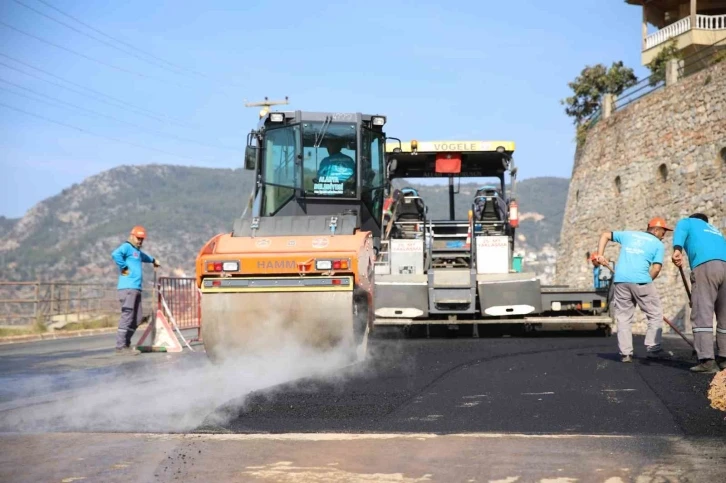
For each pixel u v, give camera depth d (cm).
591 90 3450
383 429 641
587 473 505
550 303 1507
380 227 1335
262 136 1302
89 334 2402
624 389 809
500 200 1666
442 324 1538
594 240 3162
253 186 1307
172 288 1642
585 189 3291
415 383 866
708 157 2314
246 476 511
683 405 722
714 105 2297
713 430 624
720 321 934
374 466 528
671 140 2536
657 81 2750
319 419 684
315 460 545
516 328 1574
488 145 1688
